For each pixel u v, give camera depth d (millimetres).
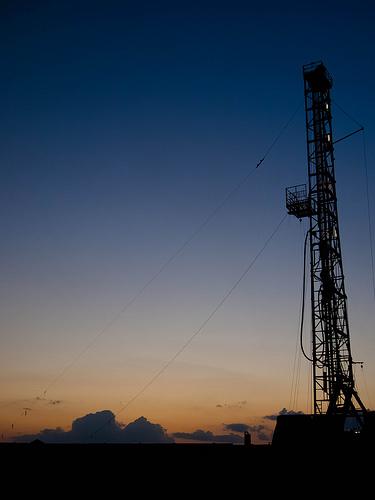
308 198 45281
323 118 46875
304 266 44500
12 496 26047
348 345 42250
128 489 26906
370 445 34625
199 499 27672
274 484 30406
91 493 26547
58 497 26266
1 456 27109
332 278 43406
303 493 31109
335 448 34156
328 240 44375
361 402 40500
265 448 31094
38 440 29875
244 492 29109
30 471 26797
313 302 43469
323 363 42062
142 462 27859
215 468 28922
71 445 27875
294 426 36531
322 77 46938
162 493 27172
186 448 29125
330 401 40688
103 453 27797
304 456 32625
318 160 46188
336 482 32094
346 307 43312
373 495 31359
